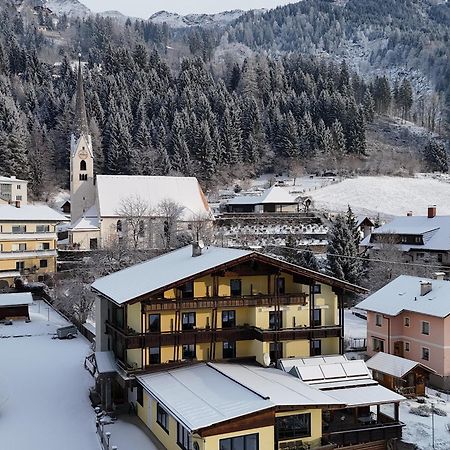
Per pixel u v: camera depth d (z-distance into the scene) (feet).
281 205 436.76
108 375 136.87
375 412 142.92
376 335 188.44
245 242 343.67
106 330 154.30
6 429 125.90
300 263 286.46
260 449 103.45
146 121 590.96
